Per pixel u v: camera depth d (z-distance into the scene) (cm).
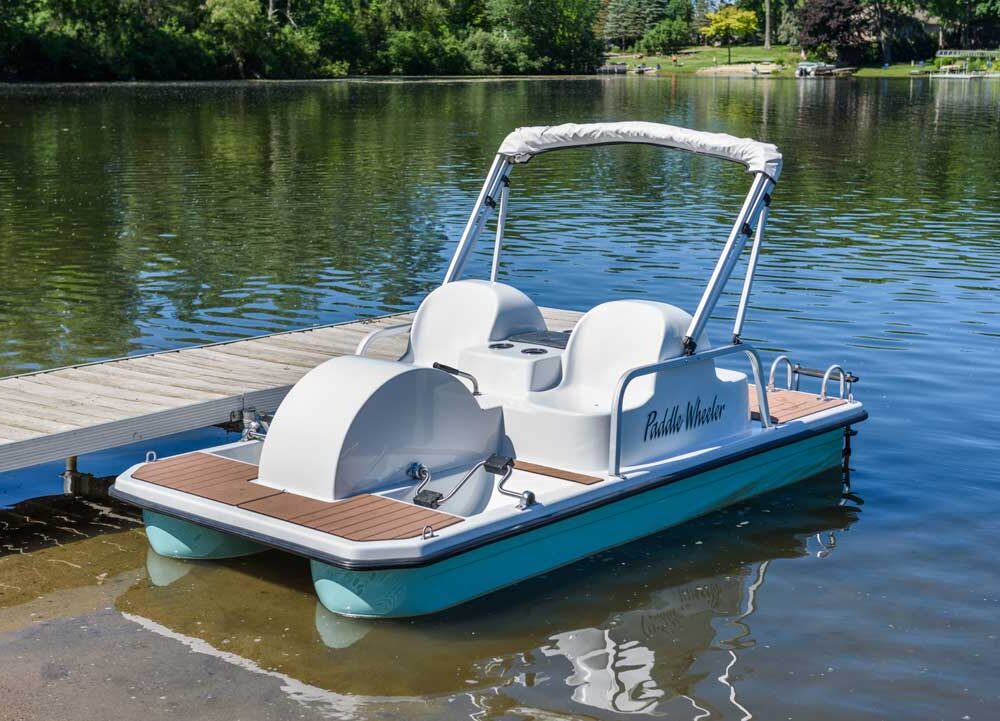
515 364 616
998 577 555
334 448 523
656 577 553
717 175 2300
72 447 635
